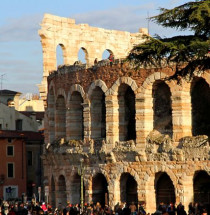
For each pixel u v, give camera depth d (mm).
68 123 156875
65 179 157250
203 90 134250
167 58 94750
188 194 132500
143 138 137875
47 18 176750
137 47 89562
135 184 144125
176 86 133500
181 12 87688
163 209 119000
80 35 183000
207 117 134125
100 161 146750
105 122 151000
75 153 152000
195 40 86438
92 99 150000
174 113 134000
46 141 174875
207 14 84875
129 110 145125
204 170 130375
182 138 133125
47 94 171375
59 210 150875
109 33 189125
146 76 137375
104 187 151125
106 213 130000
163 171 135375
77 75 153750
